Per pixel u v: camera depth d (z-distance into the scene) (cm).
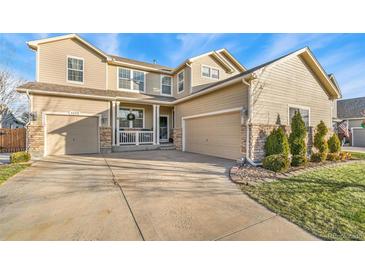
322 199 376
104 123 1079
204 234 255
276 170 600
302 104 916
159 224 278
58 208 328
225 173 595
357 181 498
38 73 1039
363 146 1788
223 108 873
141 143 1262
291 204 352
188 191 425
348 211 322
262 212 320
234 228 270
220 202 363
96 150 1063
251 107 733
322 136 846
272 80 801
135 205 344
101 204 347
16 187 445
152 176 554
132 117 1357
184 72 1368
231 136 838
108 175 562
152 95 1412
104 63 1238
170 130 1541
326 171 610
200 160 827
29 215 301
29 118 899
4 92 1895
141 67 1380
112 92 1207
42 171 608
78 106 1015
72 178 527
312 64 943
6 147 1221
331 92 1028
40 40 1030
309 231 262
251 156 726
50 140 954
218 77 1425
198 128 1076
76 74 1144
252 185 465
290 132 854
